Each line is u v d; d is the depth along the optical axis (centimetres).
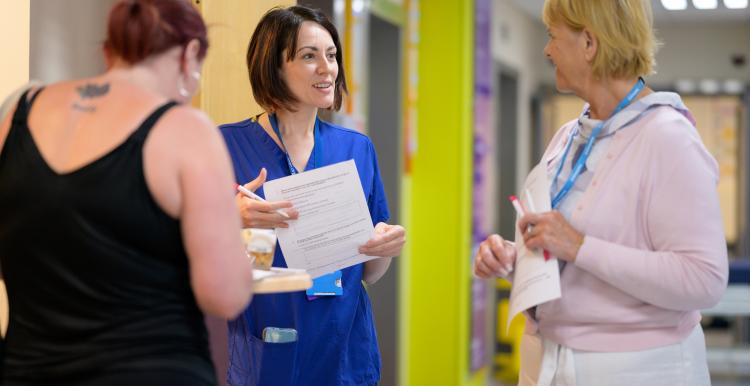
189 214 186
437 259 780
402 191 732
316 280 285
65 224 183
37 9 346
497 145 1067
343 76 297
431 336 780
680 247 222
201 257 187
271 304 283
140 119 187
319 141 296
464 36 776
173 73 199
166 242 189
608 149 234
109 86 193
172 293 191
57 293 186
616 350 232
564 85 244
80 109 192
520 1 1035
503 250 245
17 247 188
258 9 354
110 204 183
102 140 186
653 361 231
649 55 233
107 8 387
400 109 723
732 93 1171
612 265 223
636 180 228
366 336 299
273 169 288
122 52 195
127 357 184
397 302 717
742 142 1170
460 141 776
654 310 231
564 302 237
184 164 186
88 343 184
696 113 1406
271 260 225
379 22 719
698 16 1123
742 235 1165
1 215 192
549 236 229
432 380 779
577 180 238
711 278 220
